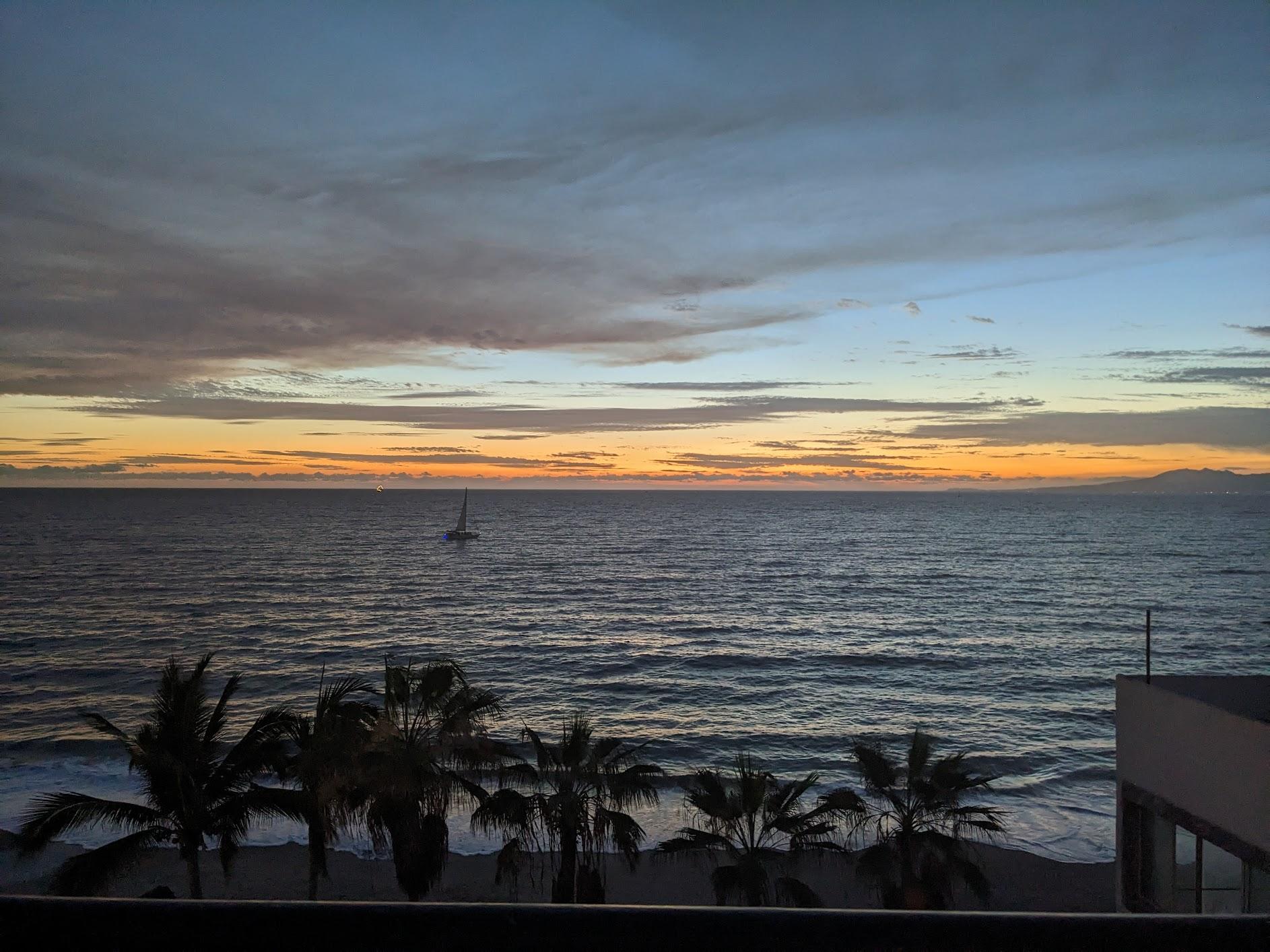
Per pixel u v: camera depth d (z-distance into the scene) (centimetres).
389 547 13900
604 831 1894
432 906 166
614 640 6278
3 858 2295
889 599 8350
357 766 1788
